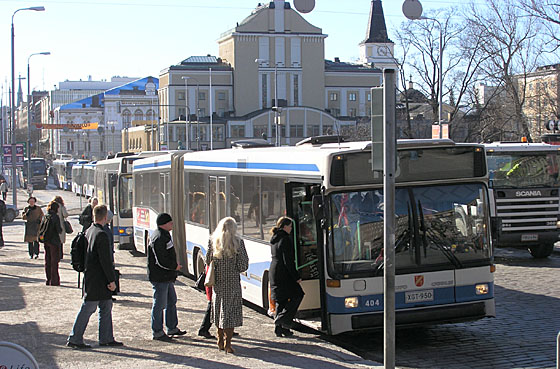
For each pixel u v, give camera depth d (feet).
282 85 370.94
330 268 32.63
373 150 25.88
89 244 32.73
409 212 33.27
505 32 139.64
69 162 270.05
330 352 32.01
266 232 39.93
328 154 32.86
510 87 141.08
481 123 157.99
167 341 34.40
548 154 63.98
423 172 33.63
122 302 45.32
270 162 39.40
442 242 33.47
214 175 49.65
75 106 493.36
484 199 34.42
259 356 31.27
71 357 31.04
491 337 36.11
